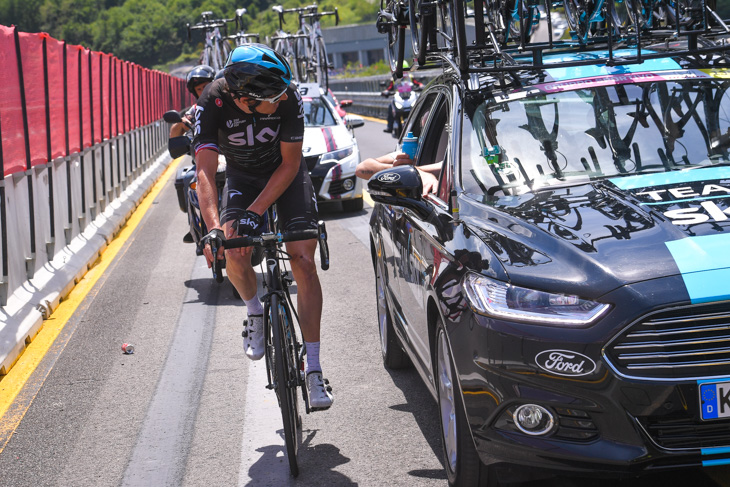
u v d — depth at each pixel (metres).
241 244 3.98
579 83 4.55
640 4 5.07
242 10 23.59
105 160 13.34
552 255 3.31
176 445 4.59
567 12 5.17
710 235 3.20
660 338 3.00
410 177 4.24
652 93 4.43
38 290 7.78
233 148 4.27
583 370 3.04
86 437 4.80
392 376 5.44
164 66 176.75
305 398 4.31
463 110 4.54
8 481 4.30
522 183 4.09
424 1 5.10
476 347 3.27
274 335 3.94
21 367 6.23
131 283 8.96
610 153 4.18
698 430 3.03
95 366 6.13
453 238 3.78
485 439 3.28
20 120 7.88
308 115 13.66
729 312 2.97
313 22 23.84
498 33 5.27
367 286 8.05
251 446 4.50
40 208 8.46
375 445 4.38
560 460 3.11
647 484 3.67
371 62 107.69
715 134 4.20
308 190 4.37
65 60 10.17
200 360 6.08
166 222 13.47
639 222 3.40
